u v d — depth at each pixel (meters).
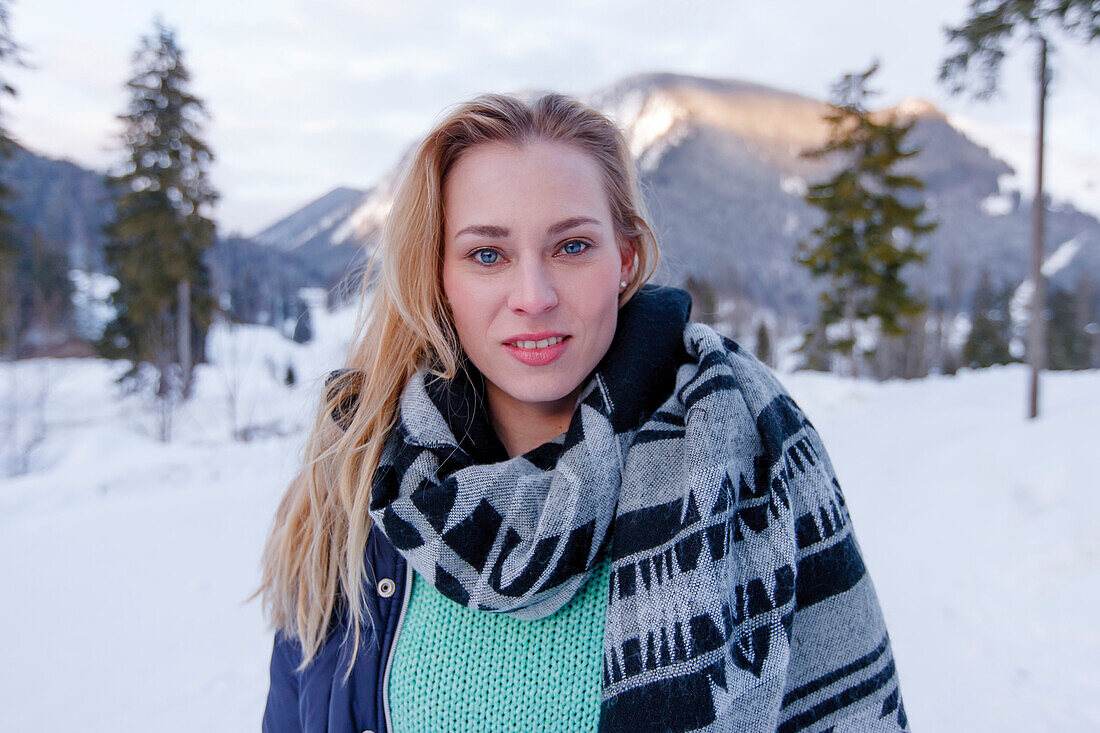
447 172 1.00
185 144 21.78
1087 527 4.94
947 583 4.66
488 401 1.12
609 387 0.98
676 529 0.87
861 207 21.94
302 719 1.14
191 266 21.84
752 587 0.89
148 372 22.69
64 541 6.18
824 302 23.80
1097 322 56.50
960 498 6.56
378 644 1.07
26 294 26.05
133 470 8.70
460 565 0.93
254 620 4.38
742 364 1.06
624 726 0.84
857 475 8.41
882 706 0.95
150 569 5.39
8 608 4.65
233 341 17.41
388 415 1.11
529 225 0.91
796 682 0.94
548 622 0.97
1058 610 4.05
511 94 0.99
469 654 0.99
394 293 1.07
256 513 7.02
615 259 0.98
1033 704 3.17
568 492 0.90
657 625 0.85
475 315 0.96
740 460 0.94
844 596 0.96
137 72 21.70
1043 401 15.20
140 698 3.49
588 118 1.00
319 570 1.12
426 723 1.00
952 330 53.09
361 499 1.06
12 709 3.42
